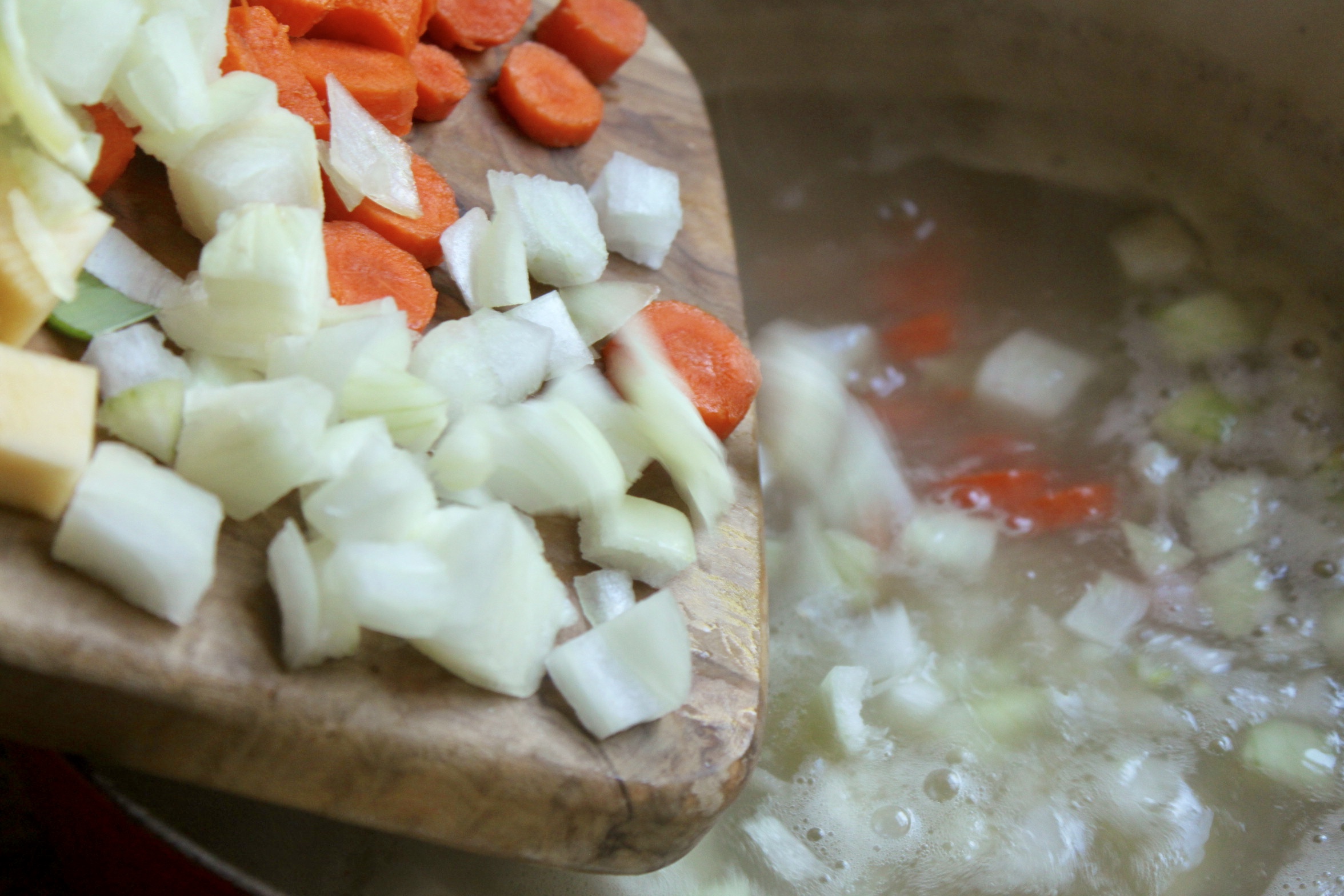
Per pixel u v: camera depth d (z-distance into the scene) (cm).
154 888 45
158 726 42
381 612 42
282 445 43
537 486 46
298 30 49
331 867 47
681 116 57
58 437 41
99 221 43
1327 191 62
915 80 66
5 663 41
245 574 43
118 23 44
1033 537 58
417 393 45
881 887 49
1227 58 62
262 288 44
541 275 50
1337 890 51
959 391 62
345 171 48
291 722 42
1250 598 57
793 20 65
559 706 44
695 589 47
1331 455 60
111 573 41
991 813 51
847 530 56
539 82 53
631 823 44
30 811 51
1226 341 62
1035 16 64
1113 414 61
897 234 65
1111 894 50
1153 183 65
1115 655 55
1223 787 53
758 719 45
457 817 43
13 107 43
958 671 54
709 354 49
